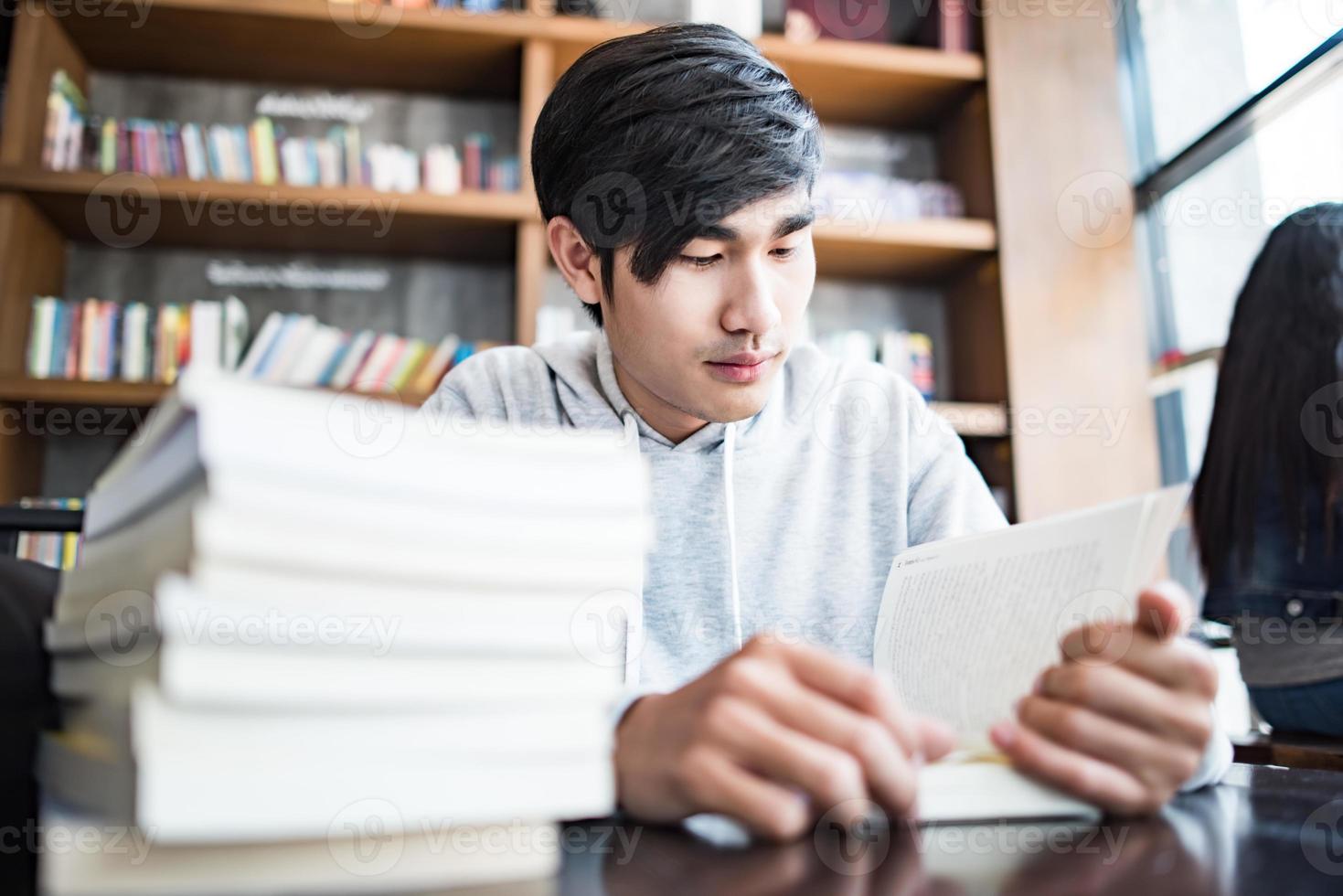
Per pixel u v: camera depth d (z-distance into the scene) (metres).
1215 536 1.29
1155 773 0.43
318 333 2.39
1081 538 0.49
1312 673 1.17
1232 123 2.43
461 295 2.67
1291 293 1.25
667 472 1.03
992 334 2.65
